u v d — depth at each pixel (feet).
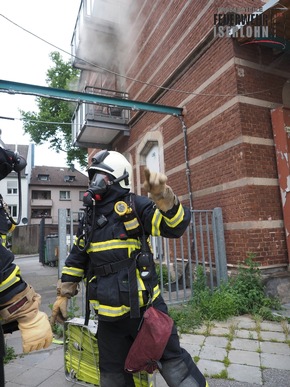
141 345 5.40
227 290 15.57
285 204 17.02
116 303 5.64
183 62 21.99
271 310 14.87
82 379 8.80
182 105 22.76
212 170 19.36
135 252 5.92
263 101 18.03
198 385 5.69
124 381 6.19
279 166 17.42
